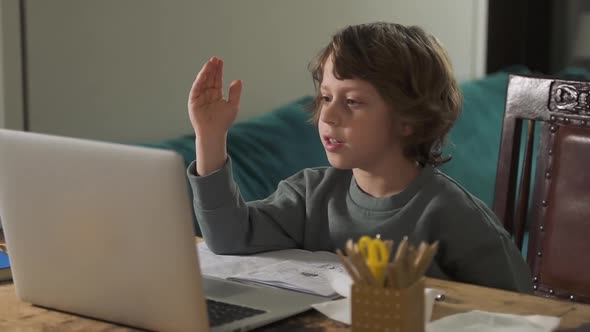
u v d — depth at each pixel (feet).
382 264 3.22
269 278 4.52
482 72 12.95
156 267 3.72
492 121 11.09
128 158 3.63
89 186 3.78
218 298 4.24
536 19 13.60
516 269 5.16
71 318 4.09
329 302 4.09
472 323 3.83
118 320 3.99
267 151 8.58
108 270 3.88
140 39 8.34
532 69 13.78
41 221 4.01
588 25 13.92
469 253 4.96
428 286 4.50
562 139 5.71
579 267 5.57
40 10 7.56
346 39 4.79
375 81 4.70
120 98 8.28
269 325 3.95
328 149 4.87
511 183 6.07
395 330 3.19
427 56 4.88
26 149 3.92
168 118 8.75
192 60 8.86
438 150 5.19
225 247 5.07
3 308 4.24
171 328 3.80
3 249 5.06
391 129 4.84
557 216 5.68
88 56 7.95
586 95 5.62
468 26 12.51
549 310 4.11
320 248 5.30
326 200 5.29
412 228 4.97
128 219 3.72
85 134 8.03
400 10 11.20
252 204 5.33
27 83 7.55
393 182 5.02
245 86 9.32
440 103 4.97
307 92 10.14
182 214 3.58
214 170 4.98
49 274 4.11
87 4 7.88
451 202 4.96
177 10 8.61
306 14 9.93
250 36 9.32
